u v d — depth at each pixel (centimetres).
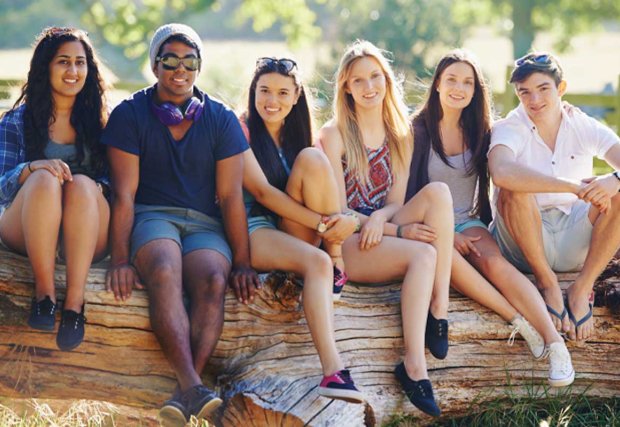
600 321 645
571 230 652
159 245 548
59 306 539
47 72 560
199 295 548
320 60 2577
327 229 579
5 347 540
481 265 640
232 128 579
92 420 582
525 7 2894
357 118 643
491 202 700
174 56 559
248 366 561
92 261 561
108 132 564
